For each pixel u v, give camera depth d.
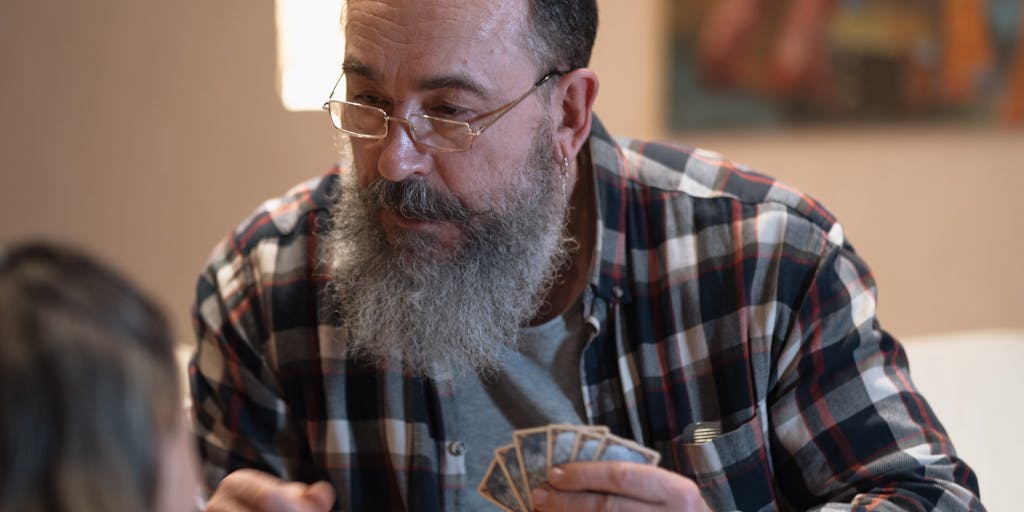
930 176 4.36
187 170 4.20
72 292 0.69
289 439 1.75
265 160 4.20
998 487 2.27
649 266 1.67
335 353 1.69
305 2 4.13
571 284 1.69
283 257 1.76
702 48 4.19
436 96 1.48
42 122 4.17
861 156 4.31
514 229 1.55
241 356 1.75
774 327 1.62
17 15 4.12
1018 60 4.25
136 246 4.23
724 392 1.62
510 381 1.65
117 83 4.16
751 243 1.64
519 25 1.51
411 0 1.46
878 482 1.55
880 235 4.37
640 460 1.44
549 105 1.58
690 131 4.22
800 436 1.61
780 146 4.26
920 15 4.21
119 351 0.69
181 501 0.75
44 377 0.66
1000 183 4.41
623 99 4.22
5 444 0.65
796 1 4.17
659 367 1.64
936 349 2.69
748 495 1.61
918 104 4.24
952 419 2.45
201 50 4.15
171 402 0.73
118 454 0.67
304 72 4.15
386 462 1.69
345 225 1.60
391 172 1.48
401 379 1.67
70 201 4.20
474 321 1.55
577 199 1.70
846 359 1.61
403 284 1.54
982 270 4.46
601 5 4.18
